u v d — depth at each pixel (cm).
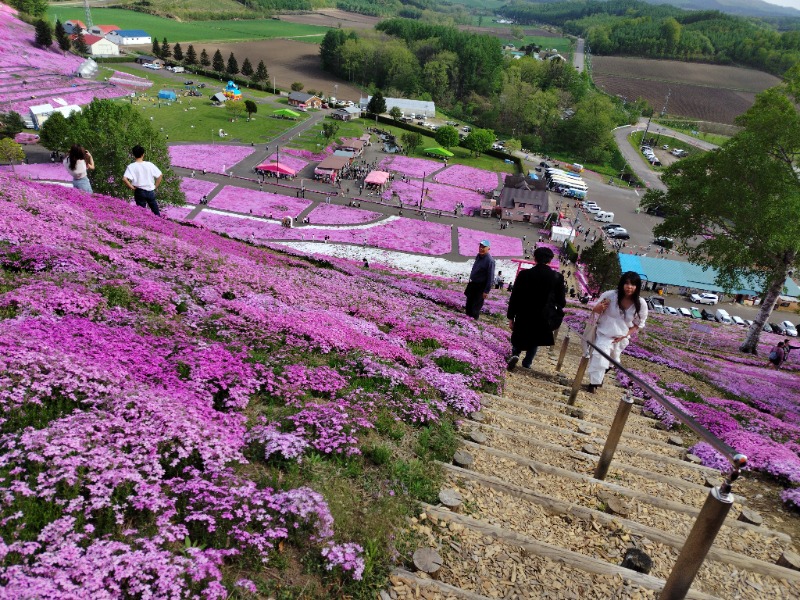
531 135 14788
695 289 6562
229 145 9775
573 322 2558
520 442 882
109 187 4597
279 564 502
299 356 954
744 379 2202
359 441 733
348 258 6144
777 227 2642
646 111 19112
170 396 693
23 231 1071
